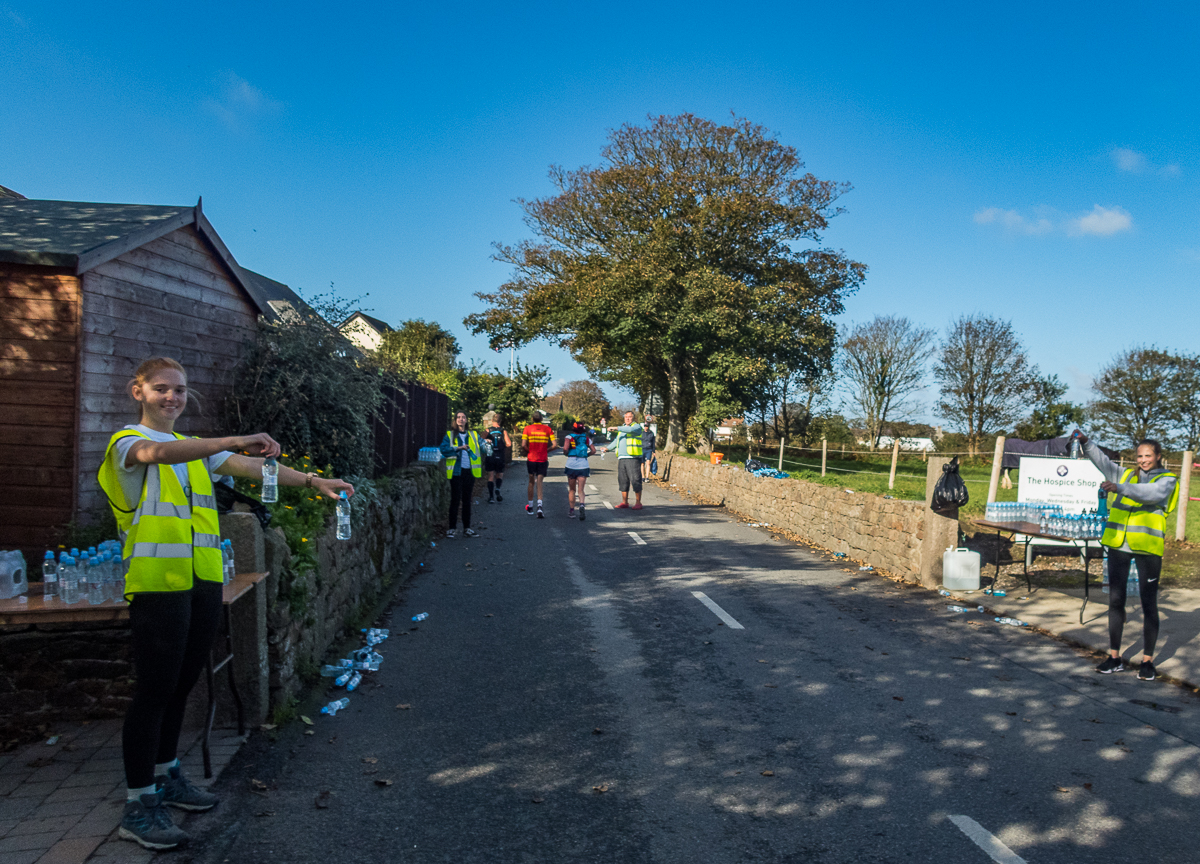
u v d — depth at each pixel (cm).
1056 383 3894
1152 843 346
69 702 456
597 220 3447
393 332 3008
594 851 336
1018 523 875
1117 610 595
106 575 383
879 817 368
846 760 433
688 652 640
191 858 317
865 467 3106
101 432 581
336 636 643
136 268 634
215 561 346
